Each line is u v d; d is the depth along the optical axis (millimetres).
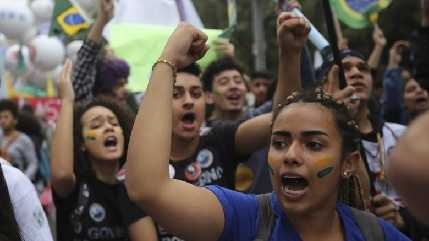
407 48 7438
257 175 4668
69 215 4328
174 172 4176
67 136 4336
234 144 4129
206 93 6297
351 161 2604
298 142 2510
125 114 4566
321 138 2502
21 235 3129
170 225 2404
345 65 4941
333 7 5711
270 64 17875
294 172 2482
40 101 11062
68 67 4621
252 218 2521
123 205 4180
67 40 10992
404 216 4188
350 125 2582
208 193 2486
